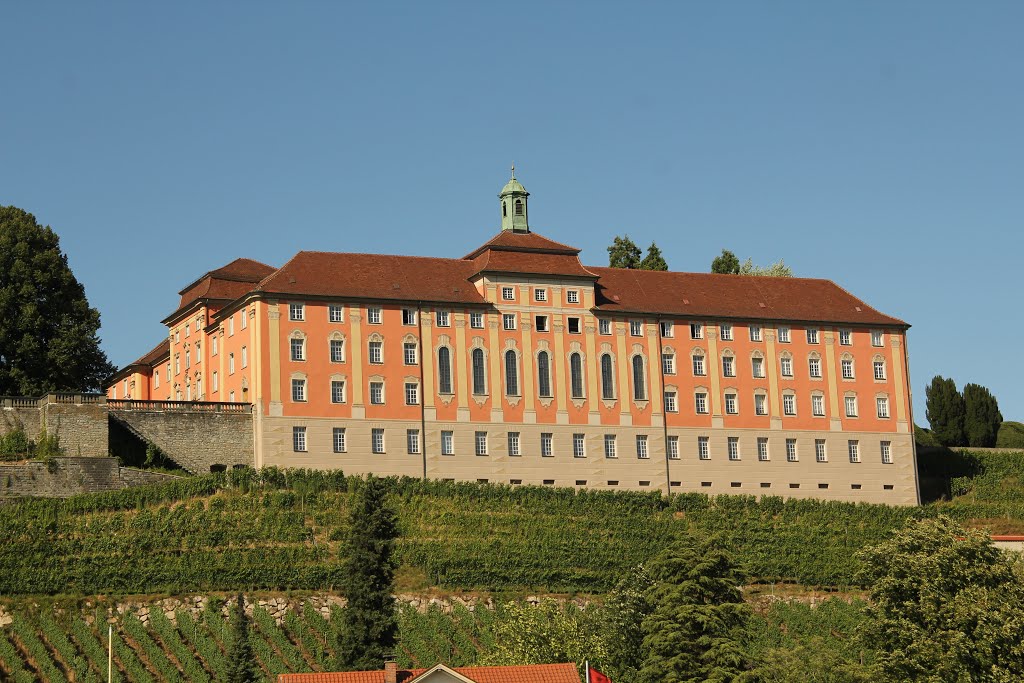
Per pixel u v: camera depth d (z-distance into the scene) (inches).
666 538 5880.9
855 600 5693.9
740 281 6865.2
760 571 5841.5
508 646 4781.0
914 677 4352.9
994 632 4281.5
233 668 4643.2
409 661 4948.3
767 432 6510.8
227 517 5477.4
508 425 6146.7
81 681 4753.9
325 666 4906.5
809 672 4527.6
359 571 5064.0
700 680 4478.3
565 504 5959.6
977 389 7795.3
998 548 4761.3
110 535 5319.9
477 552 5575.8
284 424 5871.1
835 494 6545.3
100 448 5698.8
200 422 5885.8
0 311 6136.8
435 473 6013.8
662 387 6402.6
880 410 6702.8
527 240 6456.7
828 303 6850.4
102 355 6407.5
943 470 6958.7
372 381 6008.9
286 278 6053.2
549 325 6294.3
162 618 5059.1
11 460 5600.4
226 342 6230.3
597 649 4717.0
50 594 5132.9
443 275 6338.6
